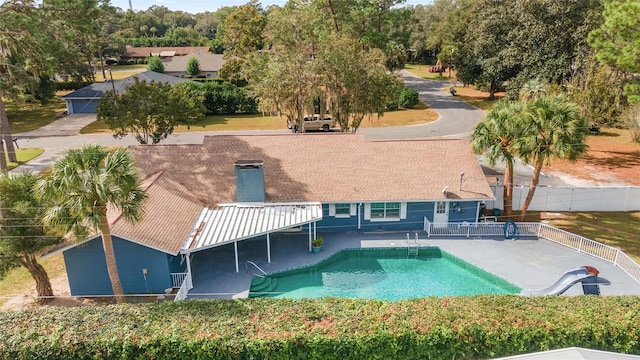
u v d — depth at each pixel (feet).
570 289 69.67
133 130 129.29
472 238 89.10
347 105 136.98
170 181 88.28
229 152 96.68
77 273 70.33
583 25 158.61
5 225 60.80
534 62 175.94
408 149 98.32
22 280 76.43
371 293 73.10
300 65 136.05
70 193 56.95
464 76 236.22
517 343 52.54
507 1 197.47
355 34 229.04
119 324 54.39
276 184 90.53
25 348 51.34
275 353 51.67
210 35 603.67
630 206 100.32
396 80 146.61
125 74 329.11
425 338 52.16
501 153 88.58
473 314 54.90
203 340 51.37
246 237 75.46
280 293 72.69
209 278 76.02
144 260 70.49
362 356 52.49
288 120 172.76
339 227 93.04
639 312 55.06
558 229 86.17
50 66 128.67
